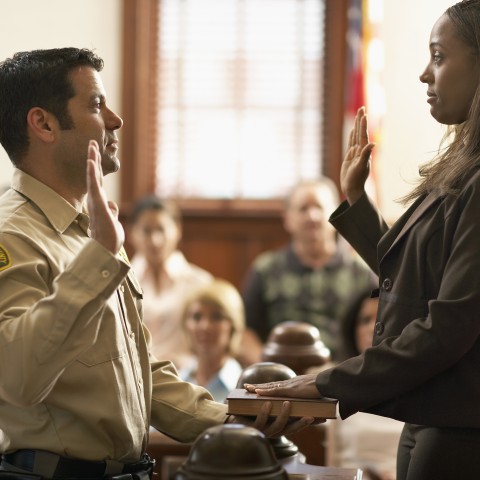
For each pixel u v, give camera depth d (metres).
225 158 11.86
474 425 3.23
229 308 7.54
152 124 11.80
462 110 3.47
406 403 3.30
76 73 3.54
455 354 3.15
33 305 3.02
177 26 11.84
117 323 3.38
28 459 3.31
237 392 3.46
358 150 4.13
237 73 11.87
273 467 2.60
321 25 11.73
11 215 3.38
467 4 3.44
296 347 4.23
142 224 9.66
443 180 3.43
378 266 3.76
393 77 11.29
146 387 3.64
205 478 2.54
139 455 3.50
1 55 11.03
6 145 3.58
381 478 5.75
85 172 3.56
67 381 3.27
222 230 11.55
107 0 11.45
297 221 9.16
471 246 3.20
